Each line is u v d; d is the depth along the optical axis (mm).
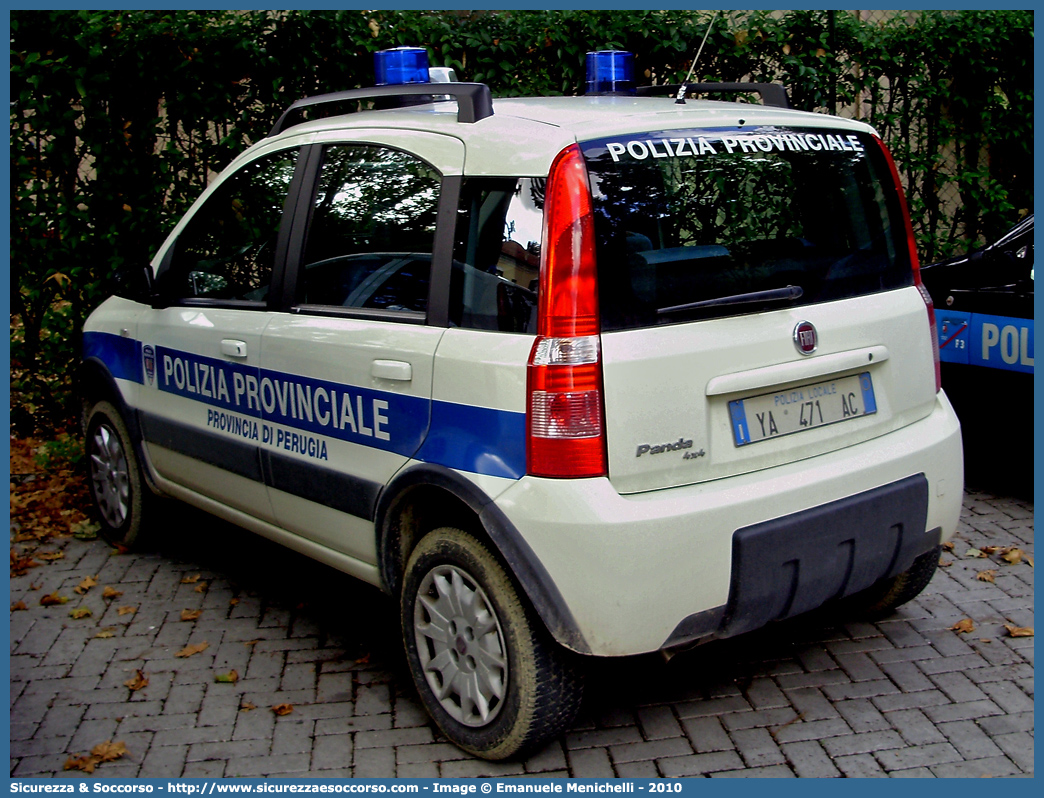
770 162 3225
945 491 3461
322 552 3783
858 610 4062
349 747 3324
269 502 3959
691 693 3559
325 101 3848
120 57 5730
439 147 3270
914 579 3818
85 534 5176
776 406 3088
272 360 3783
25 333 6254
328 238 3662
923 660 3715
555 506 2785
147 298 4516
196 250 4379
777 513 2977
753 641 3906
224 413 4117
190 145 6098
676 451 2871
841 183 3398
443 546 3162
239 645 4047
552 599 2824
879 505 3191
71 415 6492
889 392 3387
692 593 2855
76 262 6074
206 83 5887
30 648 4051
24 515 5418
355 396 3404
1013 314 4941
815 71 6727
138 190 6051
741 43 6723
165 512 4980
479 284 3031
